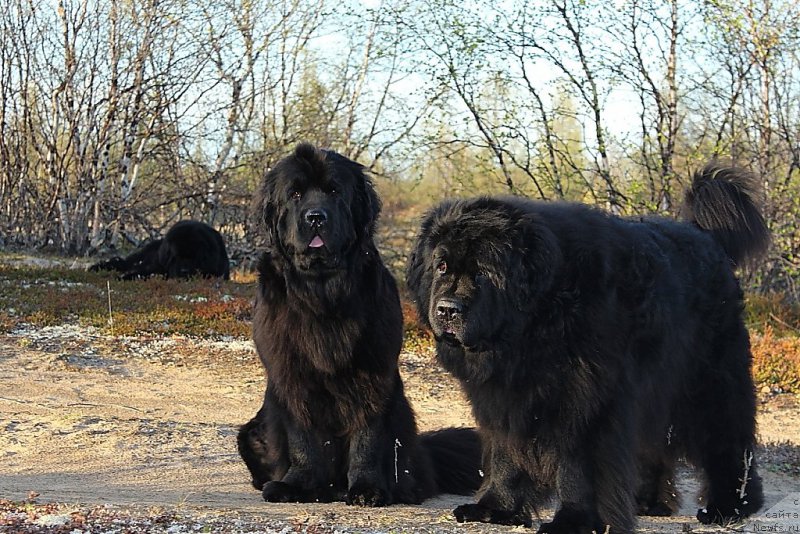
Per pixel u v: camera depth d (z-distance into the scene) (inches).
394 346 254.2
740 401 249.6
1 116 935.7
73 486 274.2
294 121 1031.0
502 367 201.9
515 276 196.2
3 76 934.4
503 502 214.7
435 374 493.0
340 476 258.8
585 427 201.0
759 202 277.4
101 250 927.7
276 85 981.8
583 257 202.2
